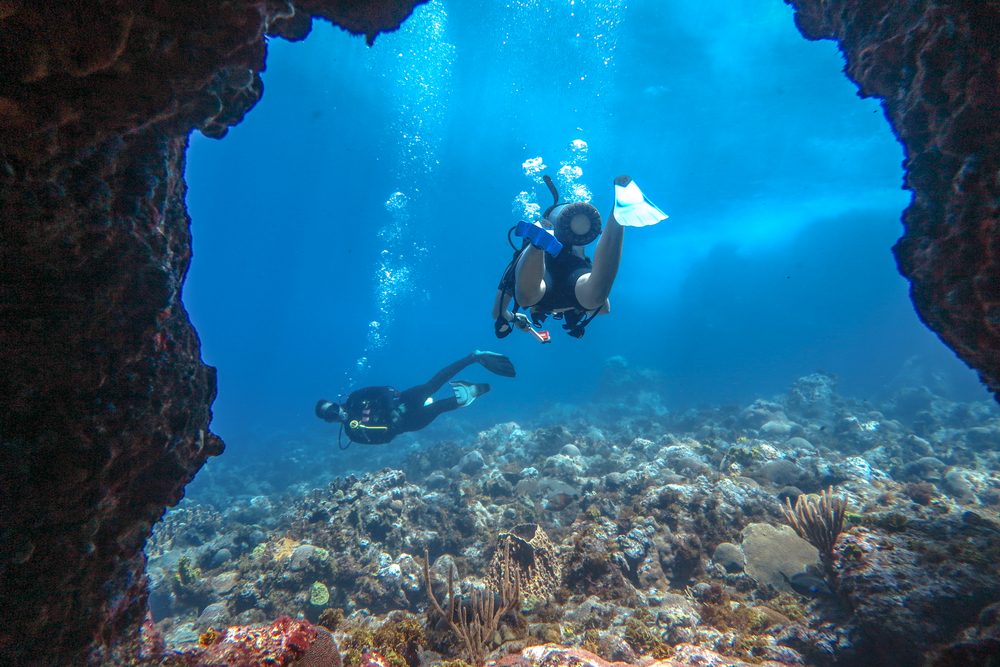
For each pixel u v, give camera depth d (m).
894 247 3.04
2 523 1.64
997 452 11.10
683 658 3.60
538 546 5.55
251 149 35.62
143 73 1.76
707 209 35.75
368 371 79.62
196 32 1.80
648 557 5.64
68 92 1.59
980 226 2.38
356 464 19.03
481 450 14.10
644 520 6.13
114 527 2.12
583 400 29.31
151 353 2.18
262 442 29.77
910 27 2.75
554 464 10.41
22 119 1.52
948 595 3.51
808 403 17.00
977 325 2.62
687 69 19.09
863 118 21.20
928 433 13.89
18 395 1.68
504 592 4.09
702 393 28.61
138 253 2.01
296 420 39.84
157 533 10.94
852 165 26.84
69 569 1.84
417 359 88.19
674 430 16.52
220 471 21.62
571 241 3.28
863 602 3.82
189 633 6.29
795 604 4.63
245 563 7.55
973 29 2.21
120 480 2.04
